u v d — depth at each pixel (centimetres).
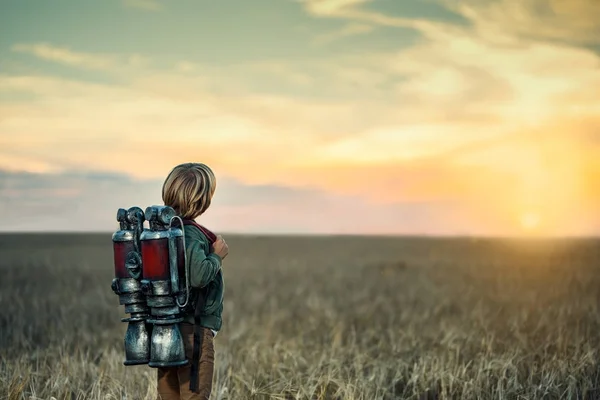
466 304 1770
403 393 845
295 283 2775
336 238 13962
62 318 1513
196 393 547
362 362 984
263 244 9600
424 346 1126
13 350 1111
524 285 2242
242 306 1909
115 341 1250
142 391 779
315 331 1375
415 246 8506
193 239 541
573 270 2717
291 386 836
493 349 1025
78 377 865
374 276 3139
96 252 5747
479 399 789
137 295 538
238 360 998
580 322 1259
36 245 7569
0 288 2217
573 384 810
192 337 545
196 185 557
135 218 539
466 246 8162
